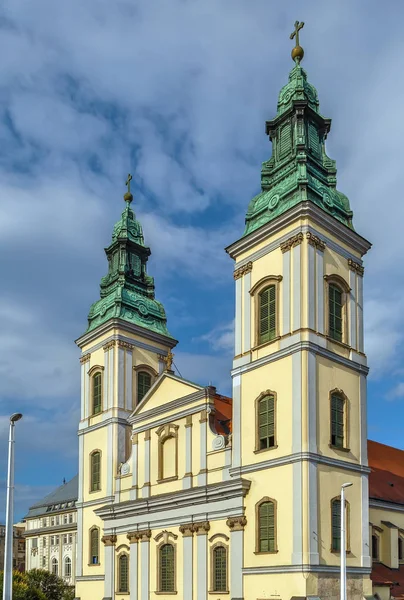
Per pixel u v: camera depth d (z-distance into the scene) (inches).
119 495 2144.4
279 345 1660.9
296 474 1524.4
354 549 1568.7
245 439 1697.8
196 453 1867.6
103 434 2279.8
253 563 1585.9
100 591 2129.7
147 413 2084.2
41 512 4589.1
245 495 1653.5
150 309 2427.4
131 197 2576.3
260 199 1852.9
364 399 1718.8
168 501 1891.0
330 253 1724.9
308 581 1440.7
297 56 1958.7
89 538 2241.6
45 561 4392.2
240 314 1803.6
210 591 1697.8
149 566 1930.4
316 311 1642.5
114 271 2470.5
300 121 1836.9
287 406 1598.2
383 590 1678.2
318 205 1697.8
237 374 1761.8
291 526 1507.1
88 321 2487.7
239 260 1847.9
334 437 1610.5
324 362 1628.9
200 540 1763.0
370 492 2048.5
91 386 2390.5
